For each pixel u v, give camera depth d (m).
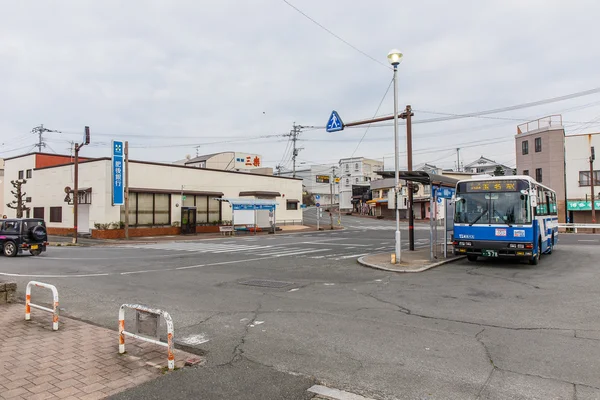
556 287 9.70
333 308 7.79
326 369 4.72
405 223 53.78
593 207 36.81
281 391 4.12
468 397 3.95
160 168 34.03
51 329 6.32
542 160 43.03
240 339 5.91
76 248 23.33
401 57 13.96
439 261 14.48
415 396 4.00
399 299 8.56
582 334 5.96
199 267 14.12
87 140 26.67
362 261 14.66
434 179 15.05
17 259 17.17
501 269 12.89
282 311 7.58
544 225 15.45
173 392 4.07
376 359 5.03
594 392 4.02
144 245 25.17
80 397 3.92
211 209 38.69
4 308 7.82
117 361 4.93
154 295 9.23
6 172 42.94
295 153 58.09
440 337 5.89
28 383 4.25
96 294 9.42
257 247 22.59
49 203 36.47
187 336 6.09
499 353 5.19
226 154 54.81
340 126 16.38
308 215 67.75
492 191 13.63
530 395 3.97
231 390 4.13
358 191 78.00
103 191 30.59
